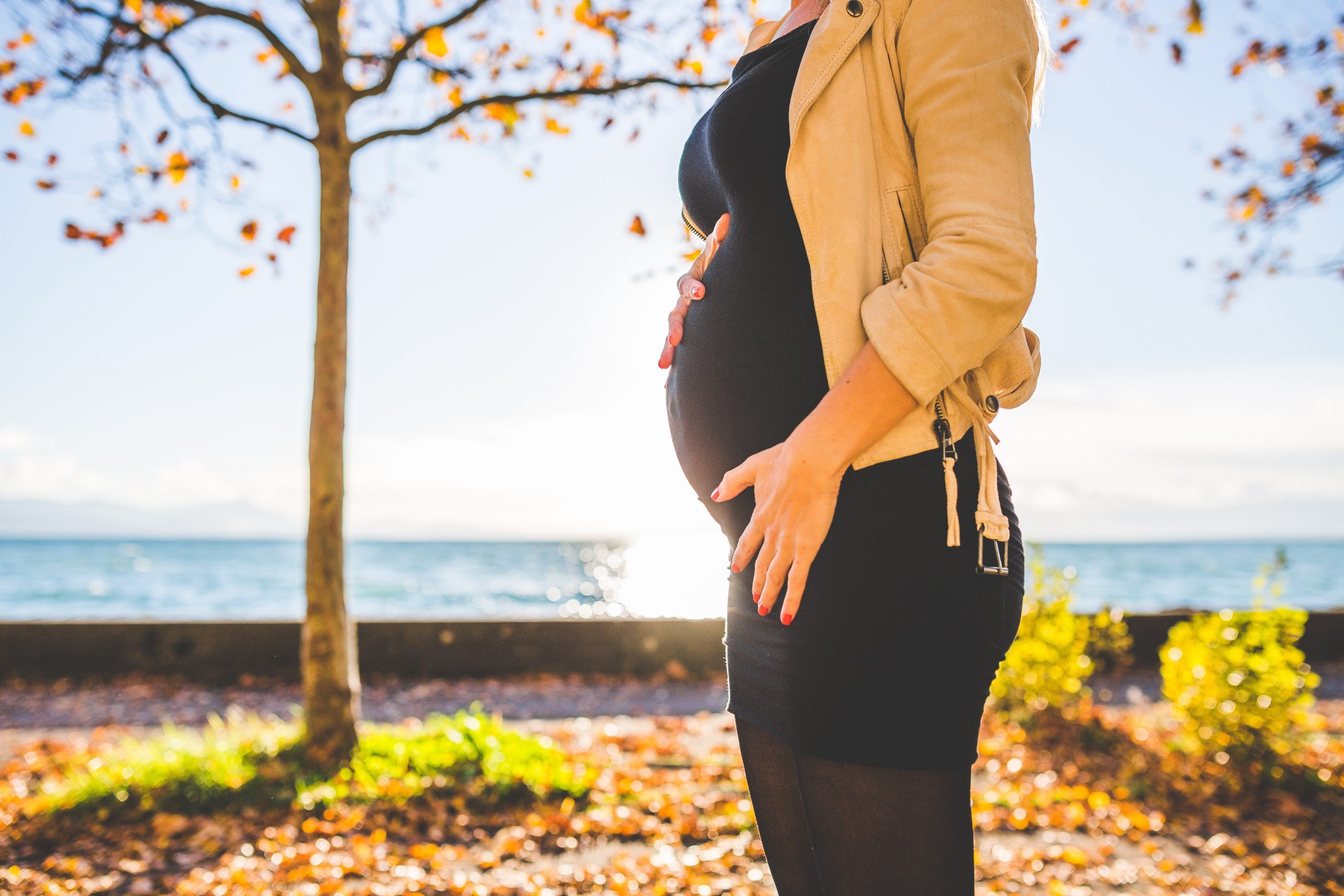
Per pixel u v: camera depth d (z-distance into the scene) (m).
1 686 8.28
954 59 0.86
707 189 1.14
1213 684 5.17
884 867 0.83
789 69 0.99
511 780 4.46
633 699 7.81
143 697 7.85
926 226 0.92
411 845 3.85
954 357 0.79
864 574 0.82
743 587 0.98
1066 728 5.90
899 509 0.82
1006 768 5.16
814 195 0.91
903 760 0.82
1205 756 5.11
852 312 0.87
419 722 6.80
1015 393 1.02
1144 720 6.53
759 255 0.99
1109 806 4.53
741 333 0.99
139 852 3.73
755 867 3.61
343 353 4.99
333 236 4.94
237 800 4.26
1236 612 5.57
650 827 4.07
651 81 5.20
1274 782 4.82
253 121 4.85
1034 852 3.86
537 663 9.00
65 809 4.14
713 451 1.04
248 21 4.83
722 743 5.84
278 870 3.54
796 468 0.82
